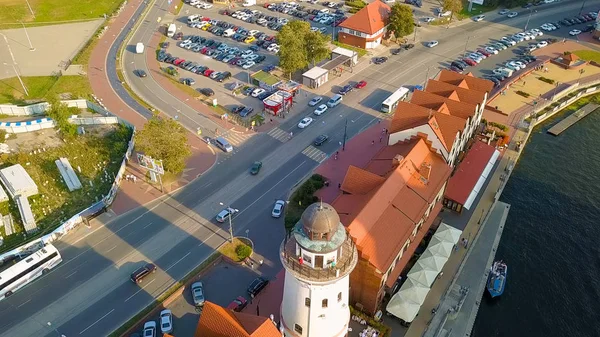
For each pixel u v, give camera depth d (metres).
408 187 64.56
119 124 96.12
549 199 81.81
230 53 122.62
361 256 54.75
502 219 76.50
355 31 125.75
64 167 83.44
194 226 73.06
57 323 59.12
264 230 72.38
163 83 111.12
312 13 146.12
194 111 100.81
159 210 76.06
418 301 58.50
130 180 81.88
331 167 85.31
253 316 46.41
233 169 84.88
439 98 81.06
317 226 38.94
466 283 65.19
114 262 67.06
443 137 72.75
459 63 118.62
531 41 133.38
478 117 85.88
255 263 66.88
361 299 59.25
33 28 137.62
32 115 99.25
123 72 115.56
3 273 62.03
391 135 76.69
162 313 58.84
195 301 60.88
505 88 110.50
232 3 156.25
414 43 131.62
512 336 60.62
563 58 121.44
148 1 158.00
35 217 74.00
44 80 111.88
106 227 72.81
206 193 79.50
